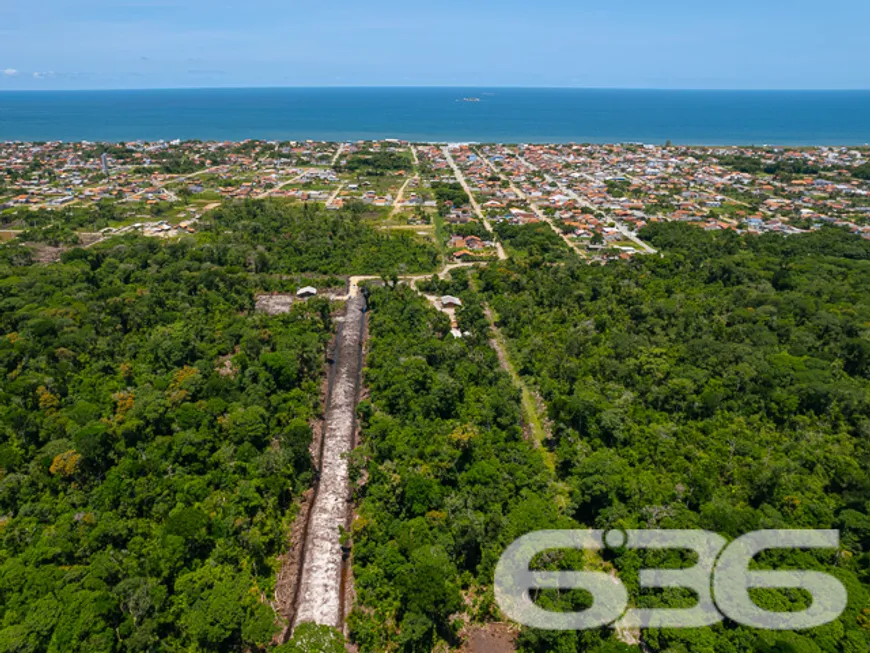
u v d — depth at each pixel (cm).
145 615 5669
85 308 12088
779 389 9450
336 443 9075
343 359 11688
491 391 9862
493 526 6800
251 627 5581
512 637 5991
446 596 5862
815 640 5412
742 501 7350
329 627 5628
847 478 7456
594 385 9856
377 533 6962
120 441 8038
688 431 8762
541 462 8125
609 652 5344
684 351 10738
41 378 9288
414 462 7919
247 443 8188
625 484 7362
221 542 6575
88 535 6550
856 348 10562
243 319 12331
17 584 5759
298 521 7525
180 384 9306
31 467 7644
